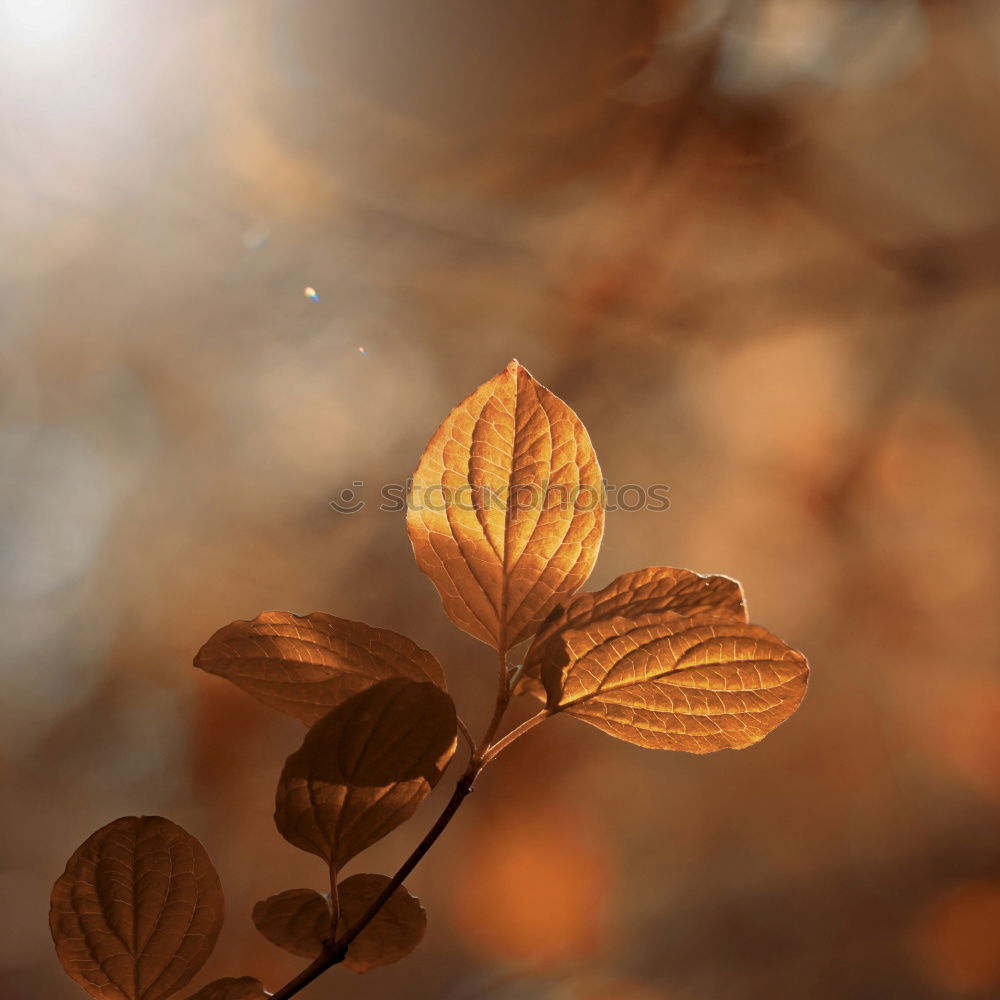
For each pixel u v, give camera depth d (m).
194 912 0.76
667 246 2.08
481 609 0.76
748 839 2.56
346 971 2.47
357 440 2.26
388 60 1.66
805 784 2.54
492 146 1.77
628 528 2.35
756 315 2.20
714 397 2.36
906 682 2.46
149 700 2.40
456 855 2.41
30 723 2.46
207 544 2.34
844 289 2.19
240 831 2.36
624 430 2.34
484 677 2.25
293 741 2.35
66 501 2.46
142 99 1.82
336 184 1.92
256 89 1.73
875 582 2.36
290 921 0.75
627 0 1.64
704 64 1.73
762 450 2.36
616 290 2.15
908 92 2.10
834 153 2.05
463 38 1.62
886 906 2.48
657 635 0.74
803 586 2.41
